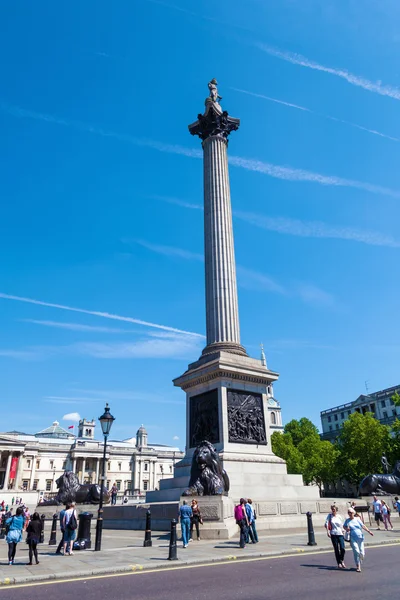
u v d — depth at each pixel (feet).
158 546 61.93
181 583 38.47
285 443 308.60
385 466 146.10
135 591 35.91
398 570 43.19
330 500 96.48
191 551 55.52
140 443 510.58
